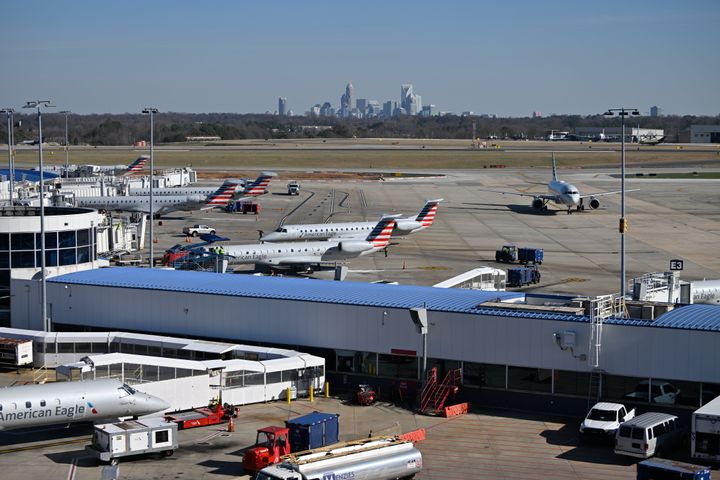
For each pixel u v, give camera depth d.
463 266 134.75
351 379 71.94
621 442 54.50
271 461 52.56
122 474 52.31
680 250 150.12
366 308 70.69
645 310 66.94
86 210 97.06
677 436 56.47
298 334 73.56
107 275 86.88
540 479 51.88
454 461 55.06
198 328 77.50
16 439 59.09
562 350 64.19
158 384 63.47
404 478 51.75
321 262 126.62
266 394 68.06
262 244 127.62
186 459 55.06
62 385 59.00
